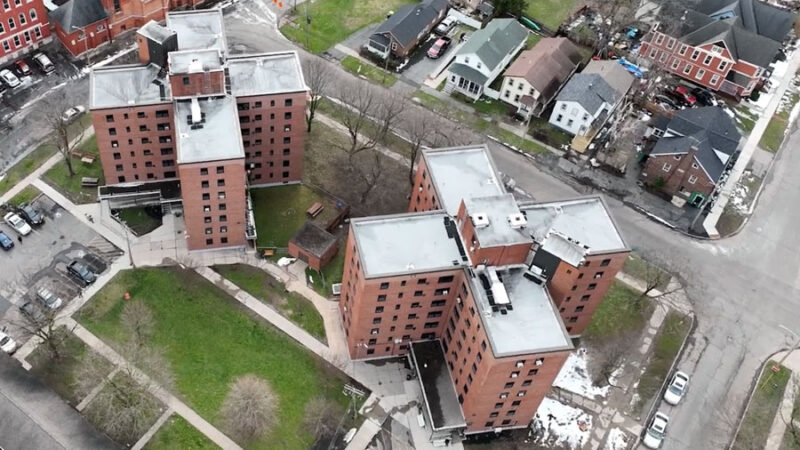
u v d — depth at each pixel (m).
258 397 82.38
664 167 115.75
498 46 130.00
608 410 90.50
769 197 119.88
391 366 91.75
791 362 97.94
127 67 98.38
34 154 107.44
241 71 99.62
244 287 96.44
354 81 128.25
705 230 113.25
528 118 125.88
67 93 116.75
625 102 132.62
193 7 136.38
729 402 93.06
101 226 100.25
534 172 118.06
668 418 90.62
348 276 86.56
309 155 114.50
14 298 91.62
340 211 106.25
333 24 139.38
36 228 98.94
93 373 84.44
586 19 150.12
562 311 90.19
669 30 137.75
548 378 78.75
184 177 87.44
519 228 80.31
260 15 138.12
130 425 81.62
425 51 137.62
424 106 126.38
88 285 93.75
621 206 115.00
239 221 96.75
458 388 86.00
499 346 74.12
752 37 133.38
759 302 104.69
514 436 87.06
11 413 79.06
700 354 97.44
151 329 90.50
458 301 83.56
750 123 132.62
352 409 86.88
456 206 87.44
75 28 118.56
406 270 79.81
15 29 117.06
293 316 94.62
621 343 97.31
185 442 81.69
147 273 95.94
